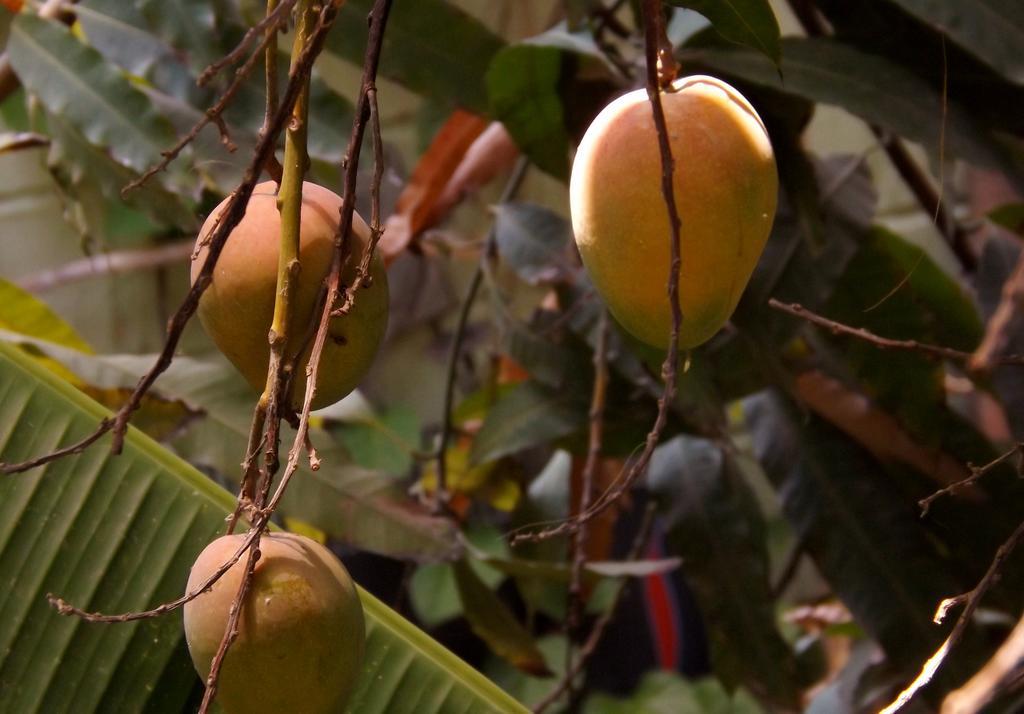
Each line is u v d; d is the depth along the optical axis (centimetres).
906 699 132
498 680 336
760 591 200
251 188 124
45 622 149
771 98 166
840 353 201
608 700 352
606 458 213
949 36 156
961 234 215
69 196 173
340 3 124
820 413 206
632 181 126
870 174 190
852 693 223
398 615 150
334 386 129
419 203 219
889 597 192
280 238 127
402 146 403
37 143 184
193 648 126
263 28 125
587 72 171
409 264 373
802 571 361
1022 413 190
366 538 169
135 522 151
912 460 202
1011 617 192
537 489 243
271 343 126
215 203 165
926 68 167
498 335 240
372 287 129
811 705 235
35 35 166
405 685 147
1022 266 142
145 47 168
